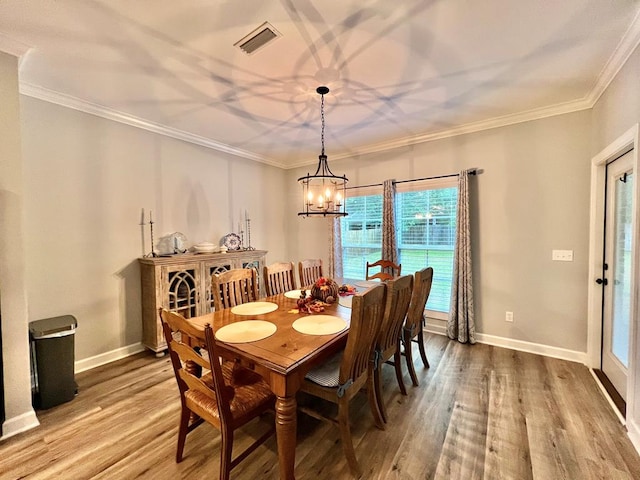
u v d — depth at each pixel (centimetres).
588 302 282
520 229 317
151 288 309
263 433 198
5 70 191
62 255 270
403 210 401
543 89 258
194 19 171
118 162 308
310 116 314
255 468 168
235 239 418
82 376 270
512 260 322
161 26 176
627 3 158
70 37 186
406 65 219
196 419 185
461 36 187
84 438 191
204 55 206
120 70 224
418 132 364
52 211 263
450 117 319
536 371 273
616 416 207
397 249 398
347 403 167
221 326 196
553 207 299
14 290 196
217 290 248
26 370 200
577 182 287
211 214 405
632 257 187
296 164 518
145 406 225
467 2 158
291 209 527
